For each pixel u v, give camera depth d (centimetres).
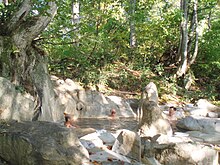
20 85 847
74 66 1511
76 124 994
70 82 1258
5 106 614
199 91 1642
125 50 1836
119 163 496
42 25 877
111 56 1692
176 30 1867
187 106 1358
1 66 825
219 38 1848
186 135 827
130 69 1723
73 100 1148
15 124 548
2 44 839
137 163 528
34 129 510
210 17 2081
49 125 522
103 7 1542
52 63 1462
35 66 911
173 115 1142
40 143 462
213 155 551
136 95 1470
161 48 1883
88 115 1166
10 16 870
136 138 566
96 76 1473
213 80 1794
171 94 1552
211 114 1202
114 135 708
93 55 1565
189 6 1850
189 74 1722
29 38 879
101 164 485
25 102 695
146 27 1809
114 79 1567
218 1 1866
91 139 630
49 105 927
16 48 845
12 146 492
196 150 546
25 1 856
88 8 1284
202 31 1909
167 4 1984
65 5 1105
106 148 579
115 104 1235
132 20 1686
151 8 1939
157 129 740
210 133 871
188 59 1795
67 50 1484
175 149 550
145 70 1703
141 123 758
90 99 1203
